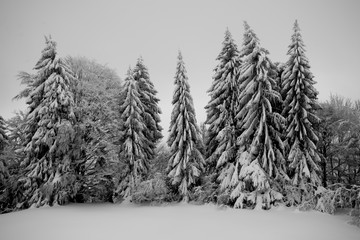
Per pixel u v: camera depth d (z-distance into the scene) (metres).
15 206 24.28
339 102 25.95
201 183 25.02
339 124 22.84
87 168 23.23
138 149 25.38
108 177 24.75
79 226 14.50
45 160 21.39
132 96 26.19
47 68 22.41
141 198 23.77
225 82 23.78
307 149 20.19
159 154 29.42
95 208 21.25
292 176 21.22
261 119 20.09
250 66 20.83
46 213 18.08
